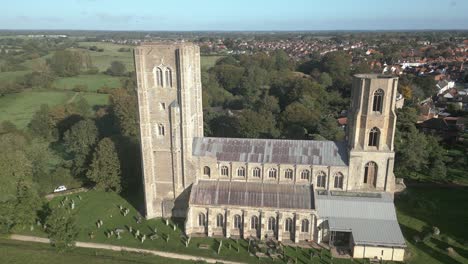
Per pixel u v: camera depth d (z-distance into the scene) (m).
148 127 85.50
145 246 80.62
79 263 75.19
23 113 185.62
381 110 78.50
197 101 91.44
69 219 82.75
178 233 85.50
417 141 109.00
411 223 89.06
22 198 89.00
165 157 87.69
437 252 77.88
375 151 80.81
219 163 86.81
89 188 111.88
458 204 99.00
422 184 111.38
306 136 131.00
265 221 81.75
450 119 163.75
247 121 134.00
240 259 76.12
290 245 80.50
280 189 84.44
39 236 86.50
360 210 80.81
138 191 108.81
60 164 123.75
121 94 177.12
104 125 157.62
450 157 127.00
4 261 75.62
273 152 87.12
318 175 84.88
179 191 89.00
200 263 74.69
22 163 99.88
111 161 105.00
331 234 79.38
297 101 169.75
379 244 74.31
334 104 190.38
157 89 83.12
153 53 80.62
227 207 82.06
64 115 163.75
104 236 84.94
